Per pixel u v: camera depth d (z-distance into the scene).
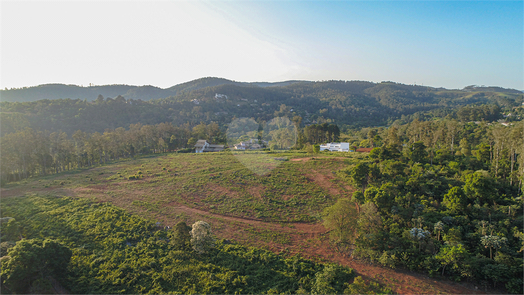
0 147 57.44
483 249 24.59
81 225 30.22
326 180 46.66
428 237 25.97
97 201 37.94
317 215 34.81
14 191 43.84
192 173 52.22
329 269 22.77
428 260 23.84
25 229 29.27
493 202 32.25
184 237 27.11
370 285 22.06
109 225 30.34
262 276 23.09
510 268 21.73
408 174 43.62
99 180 49.91
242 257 25.58
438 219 29.52
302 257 25.78
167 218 33.56
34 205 36.19
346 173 48.44
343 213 28.42
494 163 44.81
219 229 31.28
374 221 28.94
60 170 73.81
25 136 63.59
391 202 32.19
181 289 21.17
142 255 25.20
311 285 21.78
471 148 63.31
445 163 49.72
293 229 31.69
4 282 18.75
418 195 35.97
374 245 26.75
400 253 25.12
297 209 36.69
